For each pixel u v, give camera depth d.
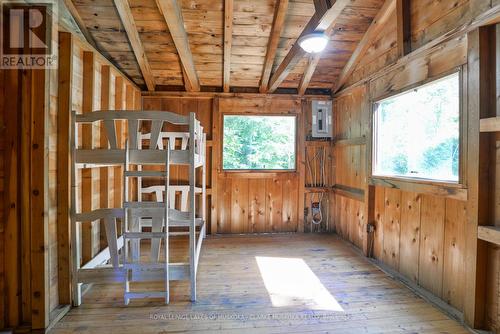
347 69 3.97
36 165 2.04
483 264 2.03
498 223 1.96
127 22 2.99
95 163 2.36
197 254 3.19
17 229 2.03
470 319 2.07
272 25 3.26
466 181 2.11
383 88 3.21
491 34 1.98
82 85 2.66
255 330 2.05
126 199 2.38
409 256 2.85
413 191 2.70
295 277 2.96
